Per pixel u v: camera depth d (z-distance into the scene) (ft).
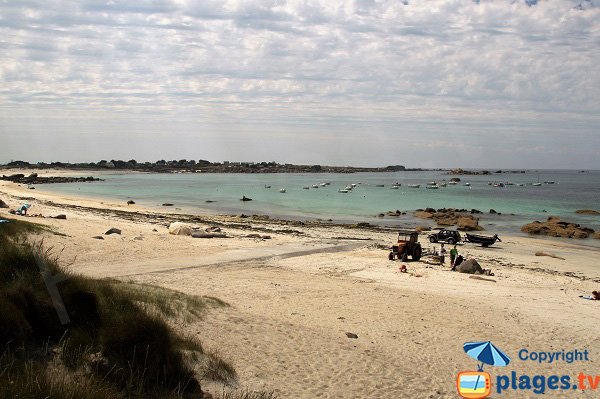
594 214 247.29
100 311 33.04
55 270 35.17
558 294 75.72
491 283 82.17
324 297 64.44
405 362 40.75
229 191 386.32
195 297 49.98
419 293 71.15
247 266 88.94
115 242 96.48
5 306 27.37
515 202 319.27
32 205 171.12
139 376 27.20
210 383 30.32
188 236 120.57
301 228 163.73
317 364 37.09
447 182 645.92
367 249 119.24
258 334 41.32
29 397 21.85
